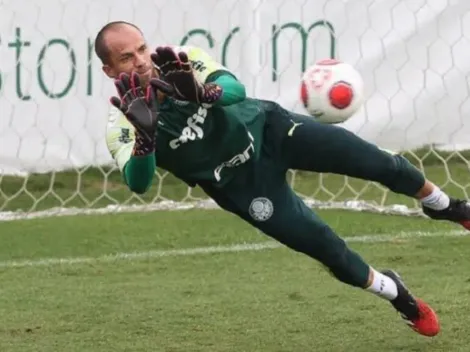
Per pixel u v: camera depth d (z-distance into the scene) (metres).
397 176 14.48
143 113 11.66
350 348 15.33
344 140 14.04
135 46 12.88
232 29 29.34
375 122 30.02
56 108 29.77
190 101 12.31
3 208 28.47
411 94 30.06
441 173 29.89
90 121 29.83
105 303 18.61
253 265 21.52
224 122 13.41
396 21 29.86
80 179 29.70
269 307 17.95
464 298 18.11
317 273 20.55
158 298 18.88
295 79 29.56
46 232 25.45
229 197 13.98
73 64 29.66
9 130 29.69
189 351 15.38
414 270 20.44
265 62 29.44
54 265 22.05
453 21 30.00
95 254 23.03
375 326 16.52
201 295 19.02
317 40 29.66
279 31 29.44
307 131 13.94
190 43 29.52
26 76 29.62
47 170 29.91
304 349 15.35
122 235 24.81
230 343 15.77
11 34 29.55
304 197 28.84
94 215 27.42
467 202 15.59
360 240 23.27
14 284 20.41
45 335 16.55
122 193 29.48
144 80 12.91
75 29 29.55
